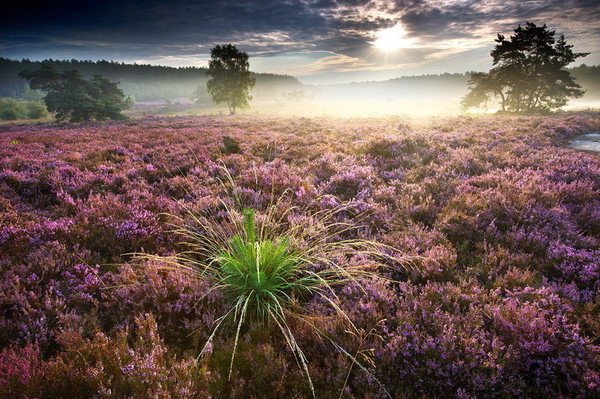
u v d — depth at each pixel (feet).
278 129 68.39
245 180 25.23
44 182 24.67
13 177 24.80
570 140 52.54
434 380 8.51
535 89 163.73
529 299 11.30
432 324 10.08
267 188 23.82
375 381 8.43
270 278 11.89
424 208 19.43
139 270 12.80
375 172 27.86
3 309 10.77
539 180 23.97
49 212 19.72
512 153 36.29
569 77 160.76
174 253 14.23
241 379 8.06
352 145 41.24
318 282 12.28
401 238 15.88
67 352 8.84
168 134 61.46
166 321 10.59
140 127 84.28
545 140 46.26
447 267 13.43
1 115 312.71
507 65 168.55
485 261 13.83
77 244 14.65
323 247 14.65
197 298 11.05
